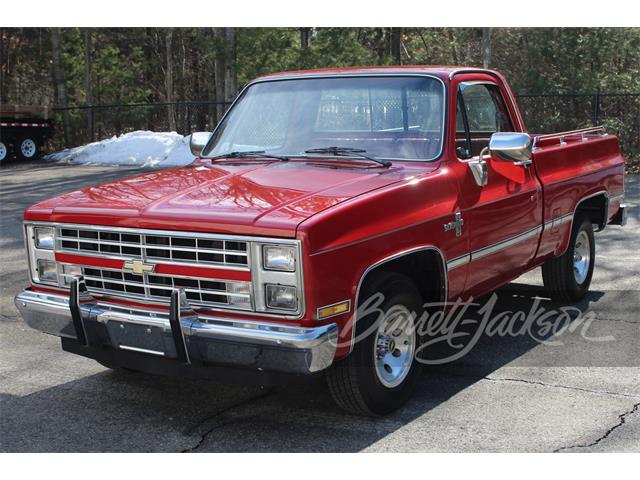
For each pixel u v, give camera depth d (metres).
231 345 4.01
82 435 4.38
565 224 6.55
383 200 4.36
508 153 5.00
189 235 4.09
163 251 4.21
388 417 4.57
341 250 4.04
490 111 5.79
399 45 27.16
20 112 23.77
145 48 38.50
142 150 22.75
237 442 4.27
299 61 24.89
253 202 4.23
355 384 4.33
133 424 4.54
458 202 4.98
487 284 5.54
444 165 5.00
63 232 4.60
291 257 3.89
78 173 19.55
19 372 5.45
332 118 5.40
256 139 5.58
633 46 22.95
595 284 7.75
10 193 15.64
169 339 4.16
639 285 7.69
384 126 5.24
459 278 5.07
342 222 4.06
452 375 5.26
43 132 24.56
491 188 5.39
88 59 31.98
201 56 37.38
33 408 4.79
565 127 22.88
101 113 33.12
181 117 38.06
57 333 4.68
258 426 4.49
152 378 5.32
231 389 5.10
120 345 4.37
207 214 4.10
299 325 3.93
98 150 23.33
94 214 4.41
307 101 5.54
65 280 4.63
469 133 5.40
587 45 22.56
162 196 4.50
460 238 5.00
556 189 6.32
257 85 5.90
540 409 4.66
